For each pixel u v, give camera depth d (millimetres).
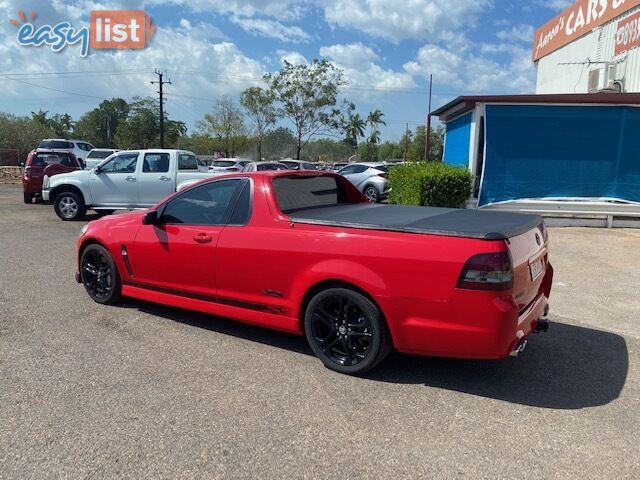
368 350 3926
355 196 5766
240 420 3365
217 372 4086
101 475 2787
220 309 4758
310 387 3850
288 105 37750
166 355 4410
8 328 5008
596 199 12289
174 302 5113
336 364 4102
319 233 4082
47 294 6195
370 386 3879
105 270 5734
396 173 13227
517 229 3744
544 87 22141
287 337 4875
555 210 12227
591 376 4090
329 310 4137
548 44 21406
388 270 3727
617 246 9703
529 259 3865
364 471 2848
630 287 6848
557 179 12305
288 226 4285
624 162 12094
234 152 60500
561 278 7309
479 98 12047
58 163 16984
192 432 3213
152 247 5121
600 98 11711
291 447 3068
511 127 12203
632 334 5082
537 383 3957
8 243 9664
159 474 2805
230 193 4711
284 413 3461
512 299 3494
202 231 4754
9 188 24391
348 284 3938
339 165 36469
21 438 3121
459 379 4016
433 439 3172
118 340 4742
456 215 4504
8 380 3889
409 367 4227
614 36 16266
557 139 12180
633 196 12180
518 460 2961
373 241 3814
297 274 4176
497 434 3234
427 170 11609
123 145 61312
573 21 19016
